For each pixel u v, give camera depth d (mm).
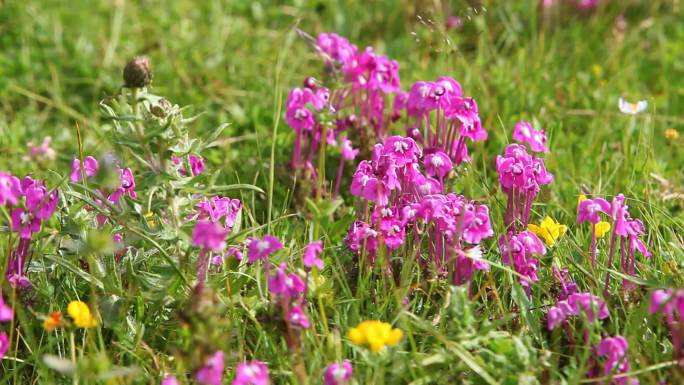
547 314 874
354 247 895
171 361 857
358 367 844
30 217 864
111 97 854
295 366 830
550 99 1227
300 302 841
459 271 877
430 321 872
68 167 1111
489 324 840
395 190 918
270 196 927
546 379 843
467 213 870
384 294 878
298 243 936
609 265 886
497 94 1204
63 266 864
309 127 1001
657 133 1181
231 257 884
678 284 882
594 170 1093
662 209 988
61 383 849
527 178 903
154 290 863
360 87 1061
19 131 1178
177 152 864
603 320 873
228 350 837
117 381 827
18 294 869
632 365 835
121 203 872
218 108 1239
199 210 909
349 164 1081
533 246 881
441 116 1061
